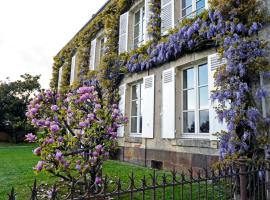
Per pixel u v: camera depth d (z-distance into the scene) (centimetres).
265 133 458
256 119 462
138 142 827
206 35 596
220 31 541
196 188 467
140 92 894
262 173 377
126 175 594
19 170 677
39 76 2153
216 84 515
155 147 750
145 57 816
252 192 364
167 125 702
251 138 469
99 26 1238
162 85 748
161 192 443
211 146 568
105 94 878
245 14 513
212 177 300
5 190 458
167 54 718
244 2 516
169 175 591
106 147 439
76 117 432
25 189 465
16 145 1814
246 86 475
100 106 448
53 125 390
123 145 903
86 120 417
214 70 575
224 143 495
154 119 766
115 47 1059
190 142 624
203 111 636
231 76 494
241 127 480
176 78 705
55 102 446
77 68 1411
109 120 444
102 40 1267
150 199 402
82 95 442
